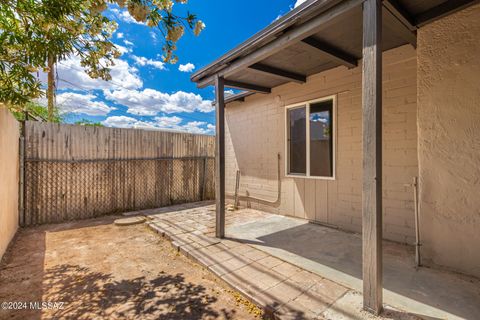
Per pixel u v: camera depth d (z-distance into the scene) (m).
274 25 2.58
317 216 4.54
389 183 3.50
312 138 4.62
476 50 2.35
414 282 2.32
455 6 2.35
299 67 4.11
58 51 1.96
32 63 2.02
